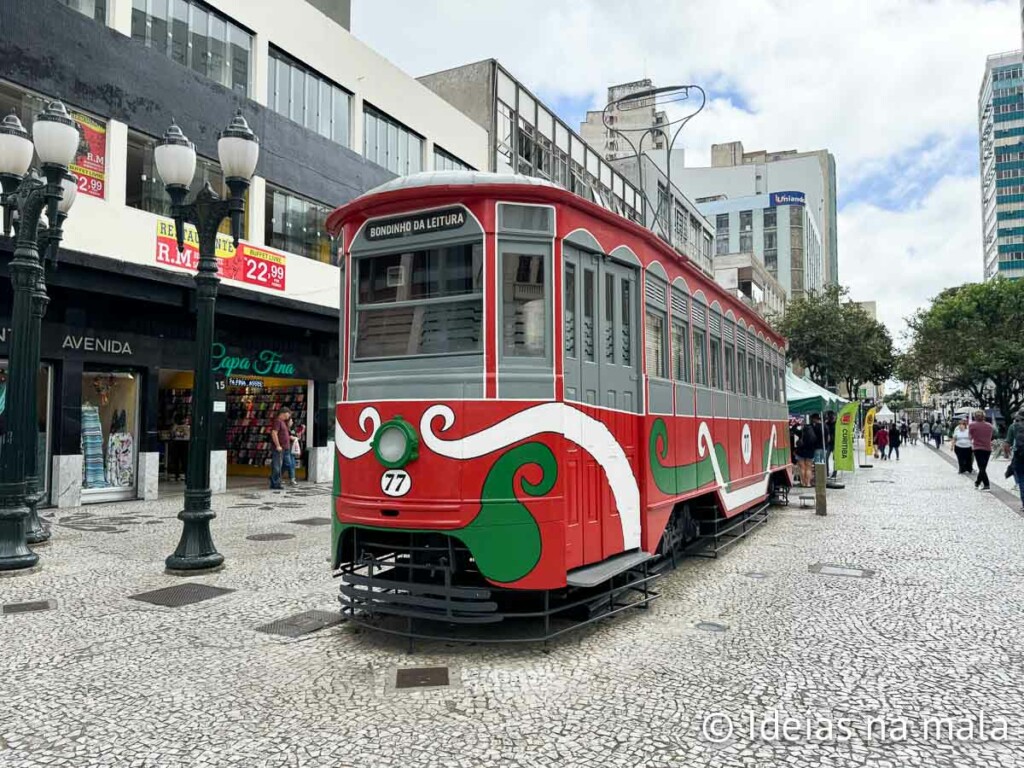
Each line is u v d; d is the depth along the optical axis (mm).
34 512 9477
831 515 13391
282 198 17344
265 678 4883
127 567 8227
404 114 21219
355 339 5973
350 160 19281
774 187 93875
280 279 17031
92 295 13008
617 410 6523
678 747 3883
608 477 6270
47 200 8047
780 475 15109
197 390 8219
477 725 4145
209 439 8273
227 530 10914
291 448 17953
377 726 4129
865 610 6664
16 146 8016
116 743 3926
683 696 4582
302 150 17750
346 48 19250
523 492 5367
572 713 4312
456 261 5641
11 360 8164
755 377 12352
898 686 4781
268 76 16969
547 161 27422
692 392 8578
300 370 18234
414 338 5723
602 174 31219
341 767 3648
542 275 5648
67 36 12562
